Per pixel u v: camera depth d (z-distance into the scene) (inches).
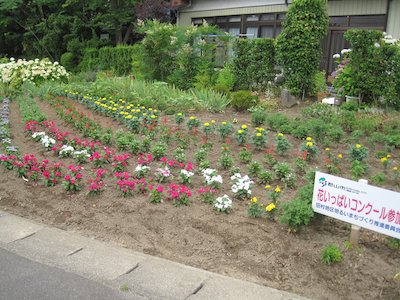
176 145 282.7
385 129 312.8
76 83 519.8
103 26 896.9
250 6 690.8
